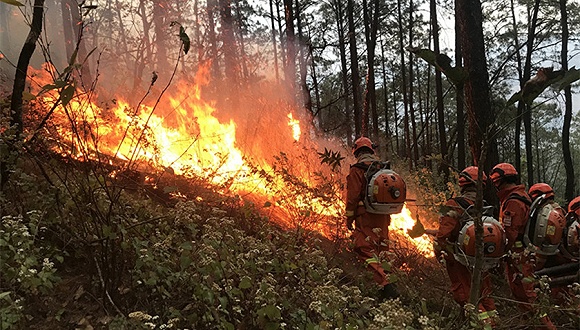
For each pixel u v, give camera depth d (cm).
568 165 2183
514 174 464
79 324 267
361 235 445
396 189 441
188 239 371
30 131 358
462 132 1839
